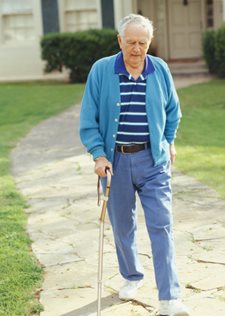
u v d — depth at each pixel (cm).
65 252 560
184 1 2050
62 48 1842
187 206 689
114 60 421
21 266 518
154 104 420
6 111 1443
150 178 428
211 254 540
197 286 474
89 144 423
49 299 462
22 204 717
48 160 955
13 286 480
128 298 454
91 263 531
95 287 481
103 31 1831
